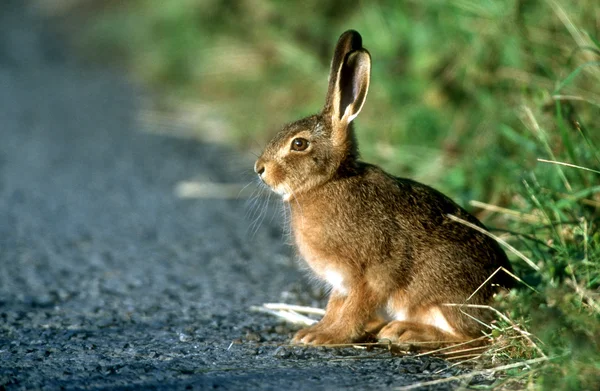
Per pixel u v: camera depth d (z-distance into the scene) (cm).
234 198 1509
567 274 829
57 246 1250
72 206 1470
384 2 1689
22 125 2123
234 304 992
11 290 1044
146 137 1978
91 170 1712
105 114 2230
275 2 1964
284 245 1255
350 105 880
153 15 2839
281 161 876
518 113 1141
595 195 960
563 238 903
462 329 826
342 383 719
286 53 1856
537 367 708
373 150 1420
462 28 1369
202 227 1348
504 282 845
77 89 2572
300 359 791
